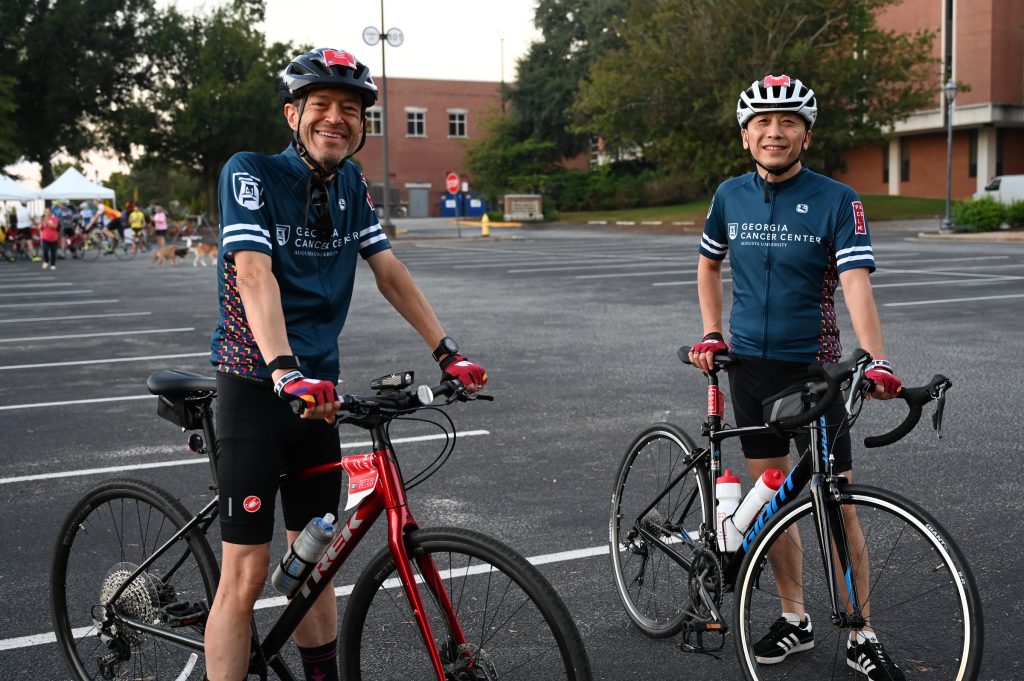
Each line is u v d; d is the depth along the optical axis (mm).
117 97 54000
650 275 19688
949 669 2697
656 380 8727
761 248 3449
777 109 3311
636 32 43531
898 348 10062
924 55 40750
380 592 3668
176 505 2986
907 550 2793
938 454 6117
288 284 2648
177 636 2951
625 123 44031
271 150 51562
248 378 2611
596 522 4965
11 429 7238
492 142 58656
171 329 12961
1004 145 48250
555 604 2258
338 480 2877
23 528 4992
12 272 24531
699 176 43875
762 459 3537
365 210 2828
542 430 6953
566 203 57750
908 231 34625
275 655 2783
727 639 3646
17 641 3686
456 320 13070
